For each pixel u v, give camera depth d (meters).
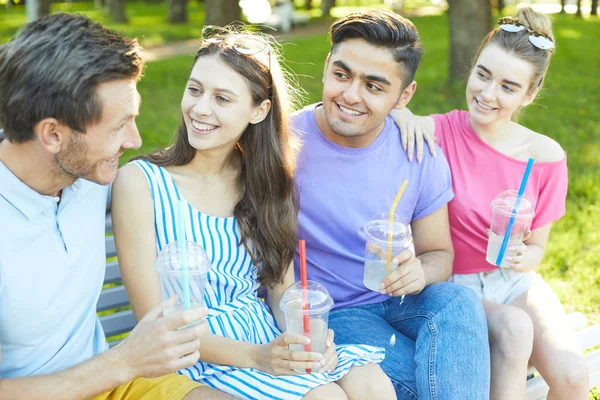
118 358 2.06
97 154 2.07
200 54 2.55
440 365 2.57
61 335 2.23
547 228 3.23
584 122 8.34
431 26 18.56
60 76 1.93
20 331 2.13
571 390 2.74
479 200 3.16
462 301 2.70
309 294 2.39
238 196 2.73
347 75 2.76
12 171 2.07
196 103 2.50
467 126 3.21
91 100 1.97
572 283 4.55
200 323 2.11
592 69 11.98
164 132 7.82
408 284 2.74
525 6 3.14
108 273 2.83
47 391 2.02
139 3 29.70
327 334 2.51
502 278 3.18
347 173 2.95
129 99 2.06
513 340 2.72
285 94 2.71
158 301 2.49
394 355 2.72
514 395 2.71
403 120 3.09
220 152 2.63
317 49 14.26
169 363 2.06
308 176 2.94
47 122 1.97
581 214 5.54
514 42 3.05
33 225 2.11
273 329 2.72
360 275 3.01
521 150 3.19
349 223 2.96
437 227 3.06
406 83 2.82
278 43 2.90
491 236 2.99
